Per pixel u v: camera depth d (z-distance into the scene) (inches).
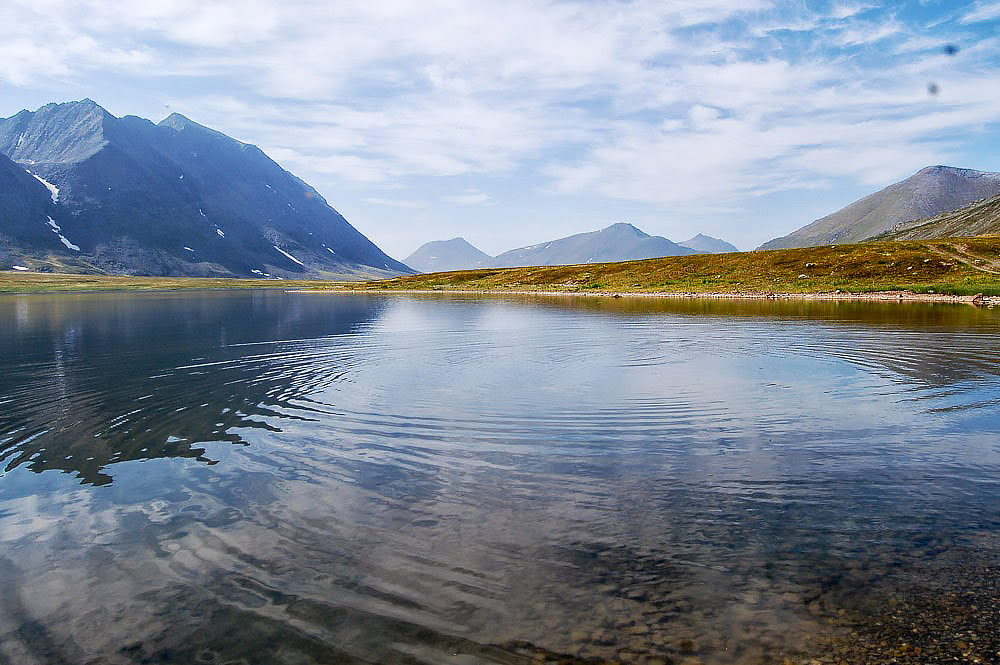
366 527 389.1
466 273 6579.7
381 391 820.6
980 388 768.9
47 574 338.3
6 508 430.3
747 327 1614.2
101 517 412.2
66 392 836.0
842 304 2480.3
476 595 310.3
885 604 294.7
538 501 428.1
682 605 297.6
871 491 435.2
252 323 2048.5
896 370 908.0
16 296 4803.2
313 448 560.4
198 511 418.6
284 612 299.3
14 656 270.2
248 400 772.0
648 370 964.6
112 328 1867.6
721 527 381.1
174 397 795.4
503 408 713.6
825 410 677.3
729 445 554.3
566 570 332.5
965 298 2495.1
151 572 338.6
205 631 285.7
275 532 383.9
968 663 252.5
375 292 5428.2
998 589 304.3
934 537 360.8
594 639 273.7
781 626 280.1
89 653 271.9
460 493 445.1
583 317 2080.5
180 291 6210.6
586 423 640.4
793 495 431.2
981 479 452.8
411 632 281.9
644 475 478.6
